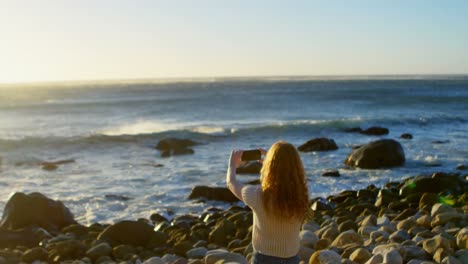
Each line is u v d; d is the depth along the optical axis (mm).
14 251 8422
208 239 9211
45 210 11266
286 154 3574
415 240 7090
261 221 3621
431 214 8617
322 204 12391
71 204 14711
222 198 14852
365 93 88562
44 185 17703
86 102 64125
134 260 7844
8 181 18469
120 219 13133
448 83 160375
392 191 14656
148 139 28156
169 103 62469
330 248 6930
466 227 7367
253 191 3650
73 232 10469
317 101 65750
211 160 22453
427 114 45094
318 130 32562
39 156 23719
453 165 20531
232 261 6414
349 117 43500
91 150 25406
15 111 51125
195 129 34562
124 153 24594
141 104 60812
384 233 7586
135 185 17359
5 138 27531
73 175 19391
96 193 16188
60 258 8008
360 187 16719
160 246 8914
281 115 46531
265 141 29031
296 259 3654
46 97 83688
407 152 23656
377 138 29516
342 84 155625
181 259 6832
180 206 14391
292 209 3514
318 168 20078
